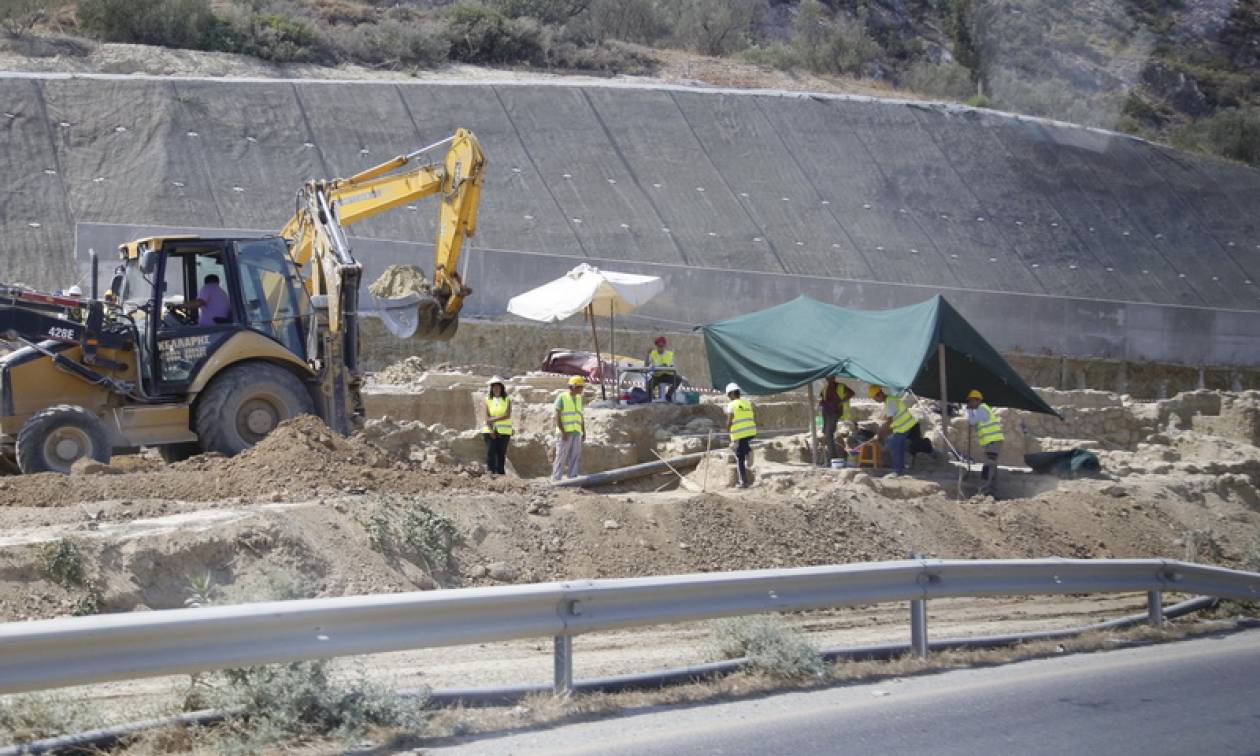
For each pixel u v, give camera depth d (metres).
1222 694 10.44
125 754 7.32
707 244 52.25
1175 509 23.34
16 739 7.46
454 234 21.02
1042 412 25.47
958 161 63.72
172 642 7.08
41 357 17.38
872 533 18.52
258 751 7.39
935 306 23.98
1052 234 62.06
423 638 8.02
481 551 14.70
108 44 58.53
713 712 9.02
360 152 49.72
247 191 45.72
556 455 23.17
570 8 84.56
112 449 17.92
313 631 7.63
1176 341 56.00
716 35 88.62
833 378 26.28
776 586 10.12
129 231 39.88
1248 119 91.25
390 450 22.78
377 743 7.76
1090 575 12.78
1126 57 98.88
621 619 9.08
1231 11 108.62
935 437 28.69
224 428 17.53
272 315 18.42
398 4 80.25
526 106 55.75
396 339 40.47
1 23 57.44
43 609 11.09
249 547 12.77
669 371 29.94
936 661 11.19
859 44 91.69
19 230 40.25
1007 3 97.62
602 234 50.44
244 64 60.94
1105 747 8.60
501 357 42.22
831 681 10.28
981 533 20.00
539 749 7.79
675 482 24.23
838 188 59.09
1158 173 69.56
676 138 57.69
